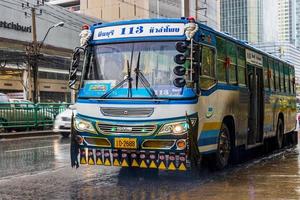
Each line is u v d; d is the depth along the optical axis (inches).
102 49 363.3
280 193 309.3
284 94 641.0
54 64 1987.0
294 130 718.5
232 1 1552.7
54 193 319.6
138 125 335.6
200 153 352.2
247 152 547.8
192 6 2300.7
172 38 344.5
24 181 368.5
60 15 2106.3
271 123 566.9
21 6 1884.8
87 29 372.2
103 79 354.0
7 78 1732.3
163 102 333.4
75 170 424.8
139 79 343.3
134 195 310.0
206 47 366.9
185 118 330.3
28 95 1619.1
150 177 382.3
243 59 466.6
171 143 330.3
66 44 2127.2
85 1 3137.3
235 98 434.0
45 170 427.2
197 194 309.7
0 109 898.1
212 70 377.7
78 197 305.6
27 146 670.5
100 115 348.8
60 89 2016.5
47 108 997.8
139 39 352.8
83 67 366.3
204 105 356.8
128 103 340.2
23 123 940.0
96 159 352.2
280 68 623.8
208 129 367.6
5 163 478.0
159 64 343.3
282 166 447.5
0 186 346.6
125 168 428.8
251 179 370.0
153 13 2938.0
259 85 525.3
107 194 314.8
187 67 336.5
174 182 358.9
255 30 1514.5
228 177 381.1
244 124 461.4
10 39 1827.0
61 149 619.5
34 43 1523.1
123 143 339.6
